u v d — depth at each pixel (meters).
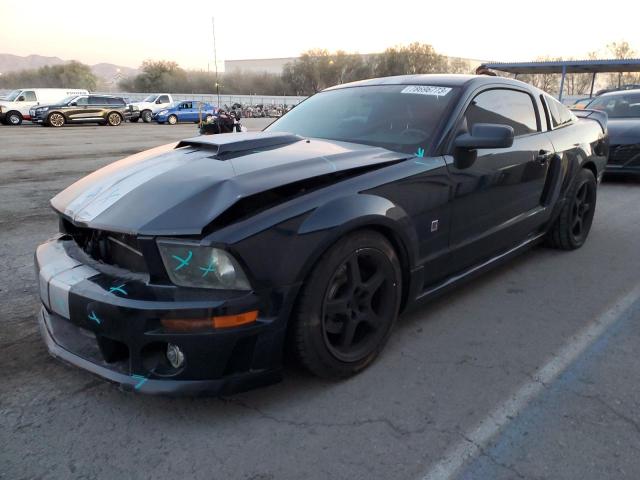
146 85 75.31
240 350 2.16
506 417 2.29
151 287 2.09
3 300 3.54
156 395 2.08
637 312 3.38
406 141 3.03
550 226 4.36
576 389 2.50
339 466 1.99
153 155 2.87
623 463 2.00
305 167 2.47
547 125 4.11
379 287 2.62
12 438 2.15
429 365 2.72
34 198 7.14
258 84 75.88
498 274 4.07
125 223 2.14
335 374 2.49
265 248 2.10
